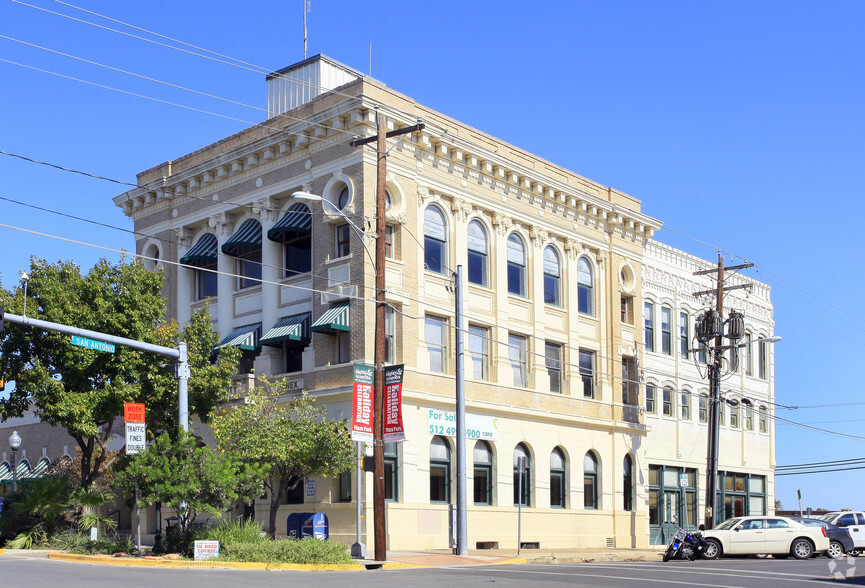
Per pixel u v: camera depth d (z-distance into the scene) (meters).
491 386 39.22
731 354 56.97
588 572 24.78
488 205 40.28
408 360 35.72
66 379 32.09
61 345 31.55
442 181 38.31
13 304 31.66
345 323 34.66
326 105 37.38
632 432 46.78
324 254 36.34
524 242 42.28
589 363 45.28
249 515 35.59
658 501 49.06
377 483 27.27
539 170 43.75
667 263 51.75
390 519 33.91
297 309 37.34
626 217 47.81
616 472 45.28
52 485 30.28
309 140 37.09
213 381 33.72
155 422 33.97
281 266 38.50
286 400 36.53
